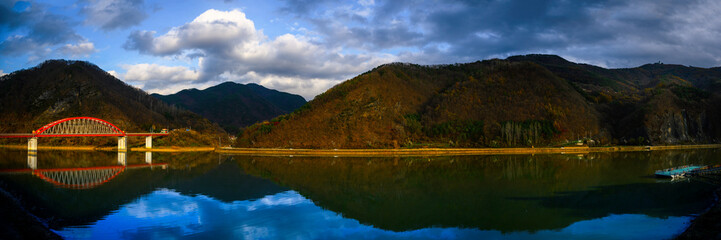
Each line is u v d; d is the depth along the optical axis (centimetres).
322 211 5544
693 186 7088
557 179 8169
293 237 4388
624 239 4184
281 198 6431
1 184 7781
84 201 6144
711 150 15250
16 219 4525
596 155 13362
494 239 4294
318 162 11906
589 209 5528
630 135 16912
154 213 5384
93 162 12269
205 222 4938
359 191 7062
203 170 10069
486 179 8294
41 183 7969
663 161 11400
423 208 5725
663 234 4303
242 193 6838
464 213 5425
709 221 4378
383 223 4962
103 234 4438
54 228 4666
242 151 15762
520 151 14438
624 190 6838
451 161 11925
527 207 5716
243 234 4466
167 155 14962
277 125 17775
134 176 8962
